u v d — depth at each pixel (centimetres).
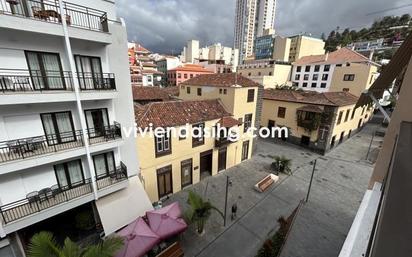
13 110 916
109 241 880
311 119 2705
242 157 2425
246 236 1344
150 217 1195
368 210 544
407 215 253
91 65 1089
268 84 6206
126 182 1255
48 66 975
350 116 3044
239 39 13250
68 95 951
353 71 4238
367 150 2834
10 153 916
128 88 1236
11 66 883
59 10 957
